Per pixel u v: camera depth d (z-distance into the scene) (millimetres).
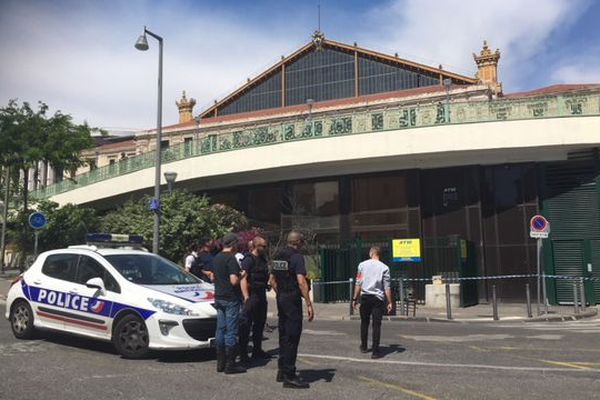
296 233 6938
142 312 7977
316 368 7738
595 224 20953
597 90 20359
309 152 23688
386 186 23891
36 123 26953
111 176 32062
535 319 15273
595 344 10039
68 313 8844
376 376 7242
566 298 21000
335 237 24484
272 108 49312
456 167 22891
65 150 27141
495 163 22422
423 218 23141
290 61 49219
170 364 7809
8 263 37688
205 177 26703
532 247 21703
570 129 20375
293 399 6102
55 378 6938
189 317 7781
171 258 23578
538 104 20797
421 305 20281
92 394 6234
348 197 24453
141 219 23891
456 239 20703
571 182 21484
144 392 6328
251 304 8094
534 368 7781
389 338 10812
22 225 32219
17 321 9656
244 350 8023
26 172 29797
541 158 21906
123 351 8125
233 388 6547
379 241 22391
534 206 21859
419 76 44656
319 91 47719
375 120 22734
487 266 22062
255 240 8375
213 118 46250
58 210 31969
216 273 7488
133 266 8938
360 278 8844
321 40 47938
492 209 22359
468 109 21453
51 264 9547
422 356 8688
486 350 9289
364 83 46281
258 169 24797
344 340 10367
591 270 20828
